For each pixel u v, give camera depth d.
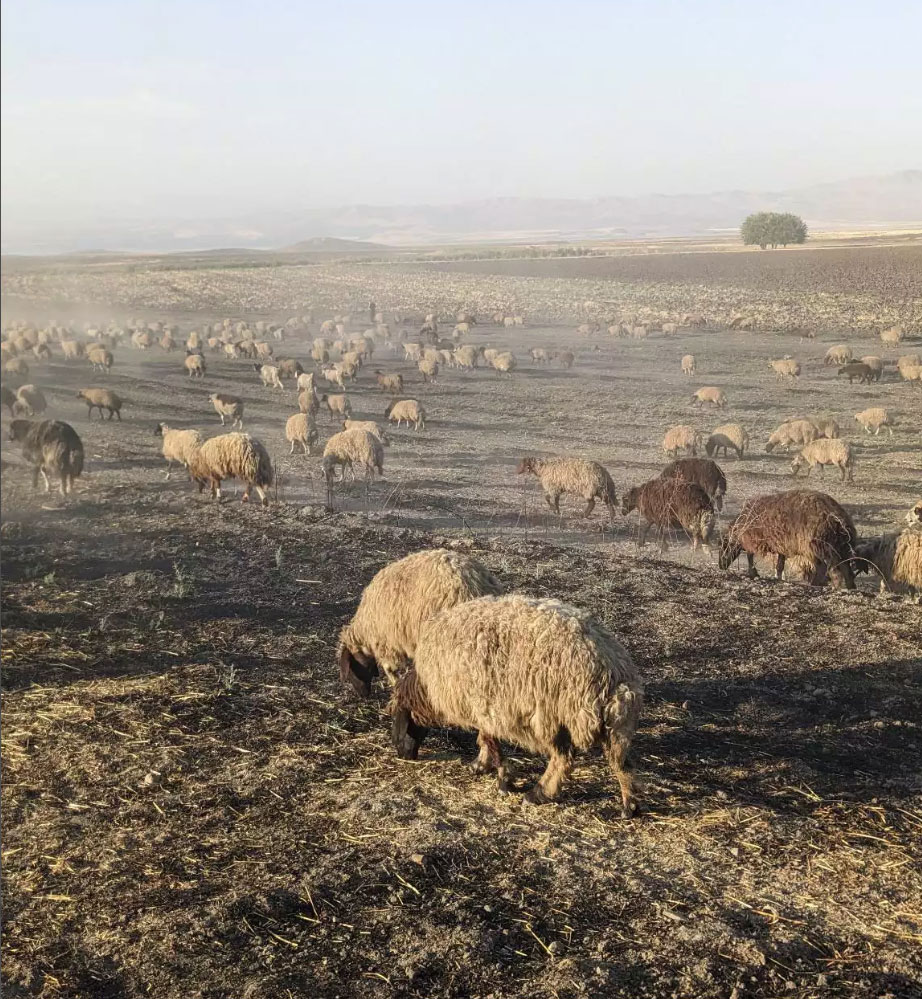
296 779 6.53
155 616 10.12
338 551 13.04
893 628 9.91
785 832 5.80
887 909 5.01
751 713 7.77
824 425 25.86
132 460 23.16
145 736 7.18
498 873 5.33
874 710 7.82
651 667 8.85
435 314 69.62
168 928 4.82
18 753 6.89
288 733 7.29
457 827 5.84
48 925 4.86
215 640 9.43
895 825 5.92
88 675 8.41
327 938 4.74
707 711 7.80
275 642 9.41
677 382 38.97
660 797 6.25
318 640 9.48
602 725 5.68
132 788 6.38
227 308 76.75
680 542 16.19
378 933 4.77
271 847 5.63
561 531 16.89
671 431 24.64
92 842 5.69
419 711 6.55
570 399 35.53
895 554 11.54
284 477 21.81
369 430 23.88
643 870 5.36
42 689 8.04
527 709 5.82
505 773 6.32
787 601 10.92
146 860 5.49
